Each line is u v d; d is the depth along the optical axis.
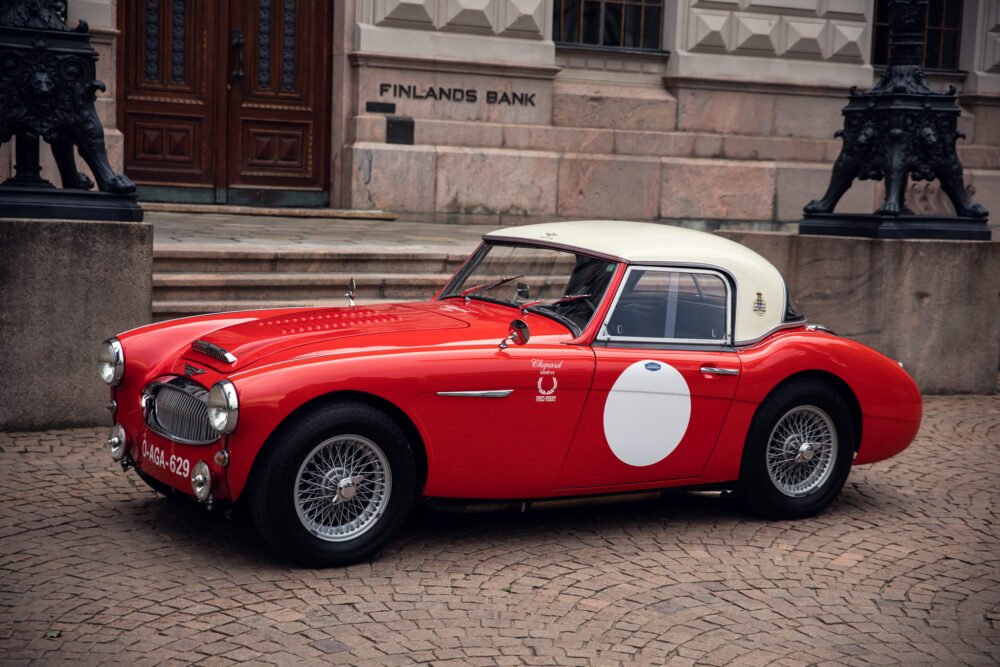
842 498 6.21
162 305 7.70
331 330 5.11
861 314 9.23
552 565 4.95
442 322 5.29
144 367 5.18
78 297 6.91
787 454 5.69
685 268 5.46
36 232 6.76
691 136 14.53
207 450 4.63
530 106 13.73
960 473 6.80
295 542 4.62
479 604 4.45
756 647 4.14
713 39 14.62
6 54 6.80
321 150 13.23
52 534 5.05
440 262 9.15
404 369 4.73
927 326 9.17
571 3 14.30
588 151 13.98
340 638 4.06
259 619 4.20
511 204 13.54
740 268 5.61
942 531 5.65
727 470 5.54
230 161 12.82
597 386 5.11
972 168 16.20
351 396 4.72
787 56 15.04
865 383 5.79
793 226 15.00
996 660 4.11
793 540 5.44
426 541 5.20
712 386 5.38
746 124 14.89
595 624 4.30
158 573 4.63
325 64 13.15
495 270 5.87
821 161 15.22
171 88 12.47
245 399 4.44
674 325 5.40
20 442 6.61
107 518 5.30
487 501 5.11
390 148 12.90
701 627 4.31
